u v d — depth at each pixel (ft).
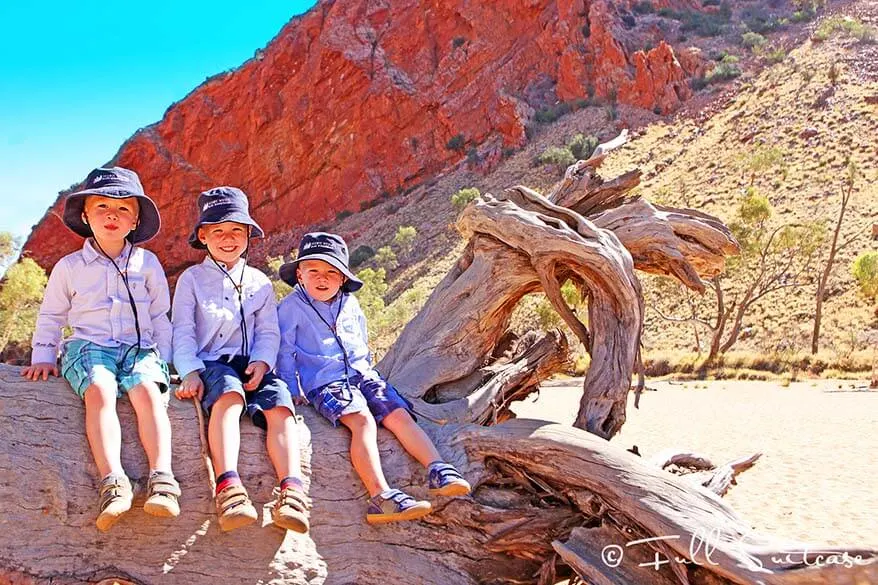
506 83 351.25
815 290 130.11
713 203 177.78
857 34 256.52
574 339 123.34
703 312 135.33
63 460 12.42
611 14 324.60
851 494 33.27
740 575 12.66
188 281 14.26
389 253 252.21
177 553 12.44
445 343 19.47
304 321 15.51
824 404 71.10
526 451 15.40
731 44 301.02
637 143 252.83
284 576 13.05
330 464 14.51
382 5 397.39
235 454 12.83
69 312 13.21
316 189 380.37
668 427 61.26
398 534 14.71
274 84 398.83
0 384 12.87
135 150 411.75
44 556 11.80
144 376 12.83
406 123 367.45
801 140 195.62
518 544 15.17
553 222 18.84
